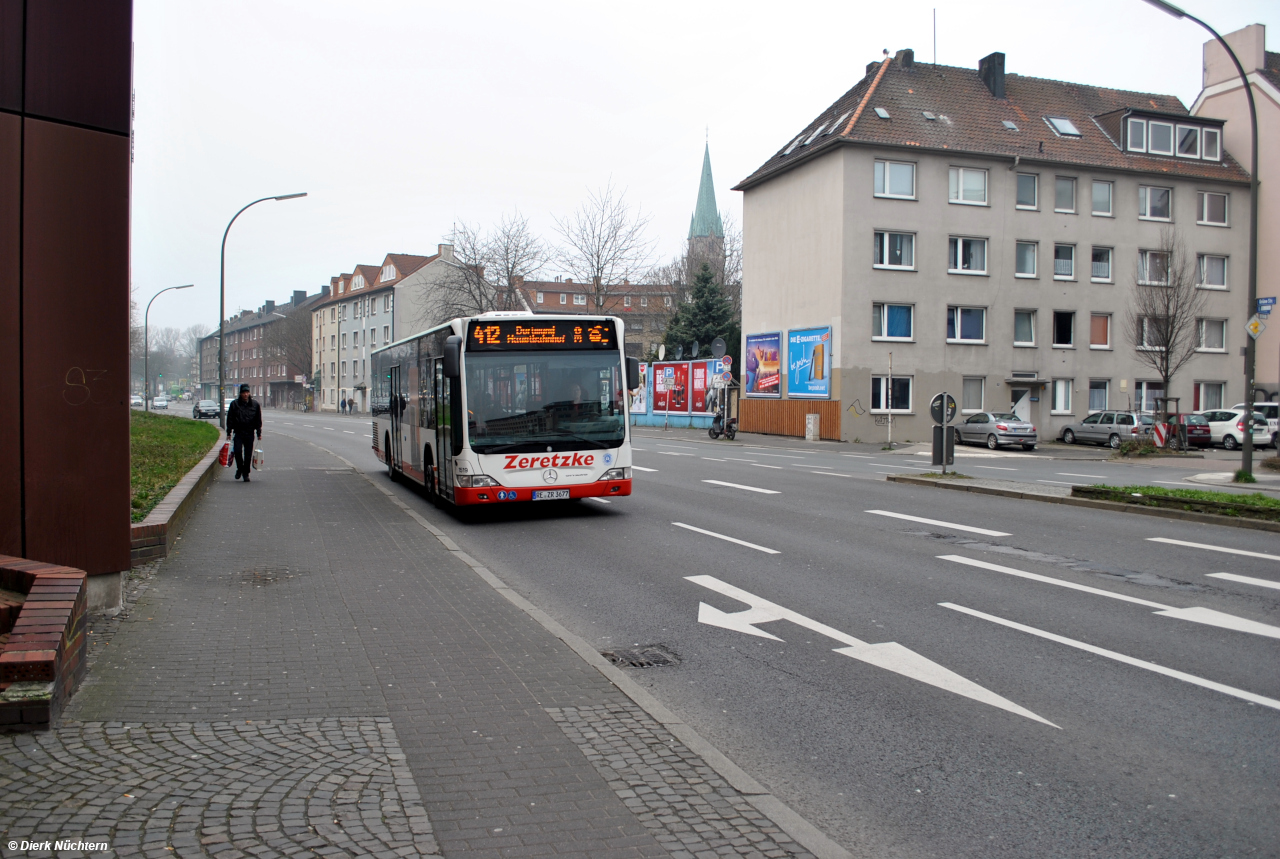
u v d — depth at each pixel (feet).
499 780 13.09
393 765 13.47
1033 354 128.88
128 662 18.42
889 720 16.60
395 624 22.27
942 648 21.30
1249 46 141.38
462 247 156.87
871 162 120.67
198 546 33.12
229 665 18.43
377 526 39.29
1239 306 140.87
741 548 35.29
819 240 124.67
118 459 21.72
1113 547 35.22
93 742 13.87
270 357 360.89
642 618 24.40
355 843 11.00
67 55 20.58
